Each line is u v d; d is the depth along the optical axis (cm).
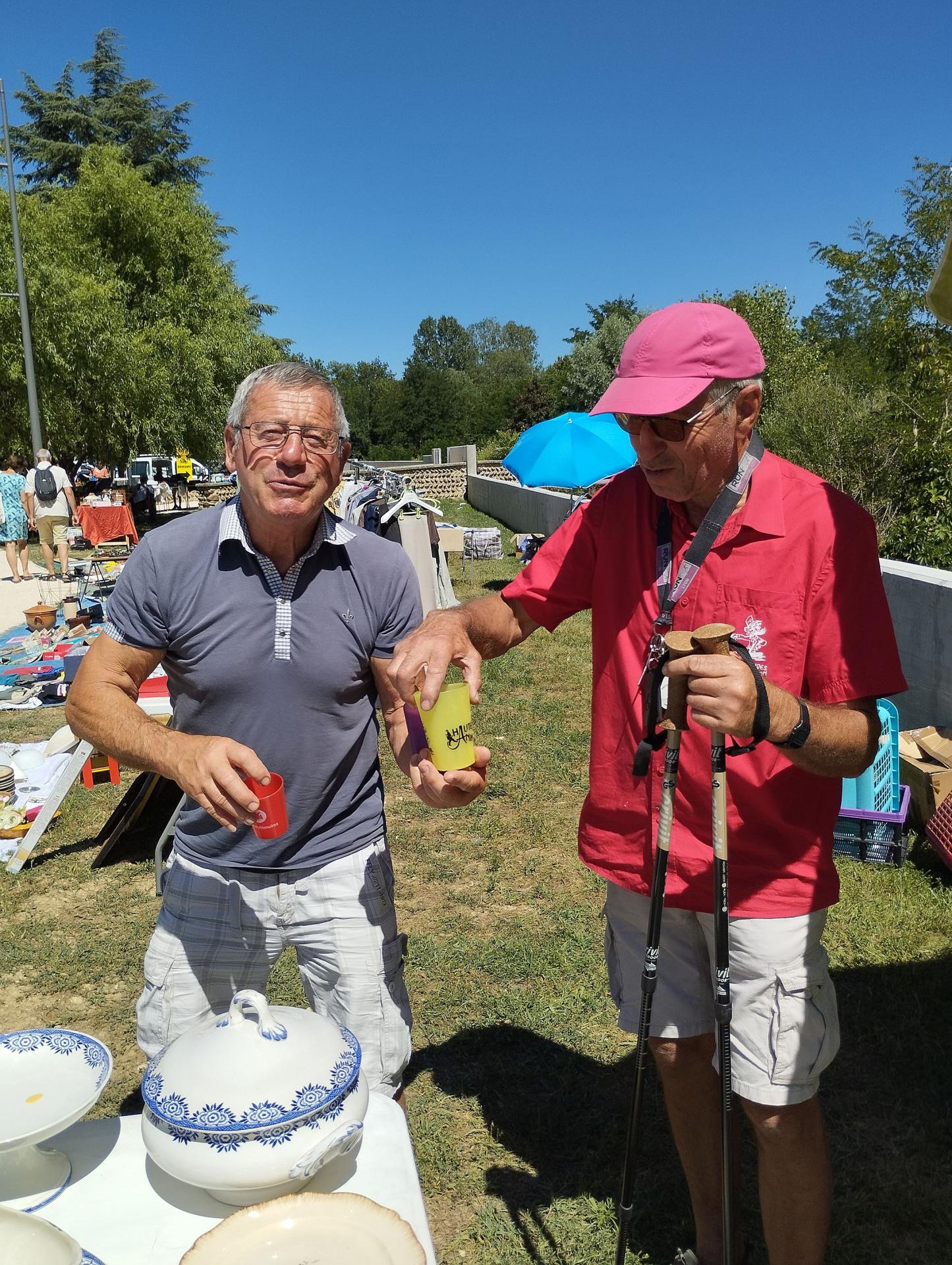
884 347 1018
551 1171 286
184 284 2748
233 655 201
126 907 460
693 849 197
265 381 193
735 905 192
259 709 204
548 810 558
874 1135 295
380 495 938
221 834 209
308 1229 125
